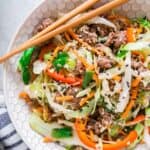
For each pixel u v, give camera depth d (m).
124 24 0.62
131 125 0.62
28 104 0.63
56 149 0.63
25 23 0.60
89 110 0.61
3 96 0.68
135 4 0.60
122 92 0.60
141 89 0.61
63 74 0.61
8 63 0.61
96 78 0.60
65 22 0.59
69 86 0.61
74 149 0.63
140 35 0.61
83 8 0.59
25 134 0.62
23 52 0.61
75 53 0.61
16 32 0.60
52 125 0.63
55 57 0.61
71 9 0.60
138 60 0.61
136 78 0.60
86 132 0.62
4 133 0.67
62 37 0.61
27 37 0.60
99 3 0.60
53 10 0.60
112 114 0.61
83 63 0.60
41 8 0.59
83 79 0.60
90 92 0.61
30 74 0.62
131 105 0.61
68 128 0.63
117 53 0.61
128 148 0.62
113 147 0.62
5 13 0.69
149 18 0.61
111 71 0.60
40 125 0.63
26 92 0.62
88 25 0.61
